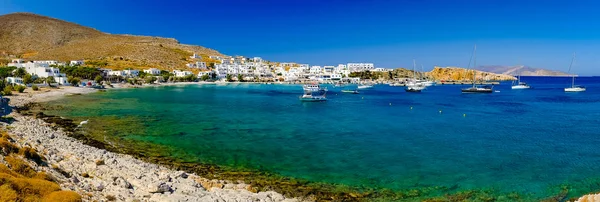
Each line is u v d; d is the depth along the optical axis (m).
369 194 34.00
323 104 123.50
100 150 44.28
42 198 22.20
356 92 185.25
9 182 22.12
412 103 129.88
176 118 81.06
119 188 28.56
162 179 32.47
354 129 69.50
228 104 117.75
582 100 143.75
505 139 60.12
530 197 34.25
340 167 42.88
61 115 79.75
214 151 49.44
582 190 36.09
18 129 51.41
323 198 32.38
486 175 40.41
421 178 39.16
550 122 80.62
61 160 34.88
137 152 46.94
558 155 49.25
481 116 91.62
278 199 30.53
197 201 26.75
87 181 29.64
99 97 130.50
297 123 76.88
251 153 48.84
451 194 34.56
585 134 65.06
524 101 139.62
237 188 33.06
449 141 58.22
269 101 132.75
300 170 41.44
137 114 86.06
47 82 159.25
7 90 111.56
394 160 46.31
